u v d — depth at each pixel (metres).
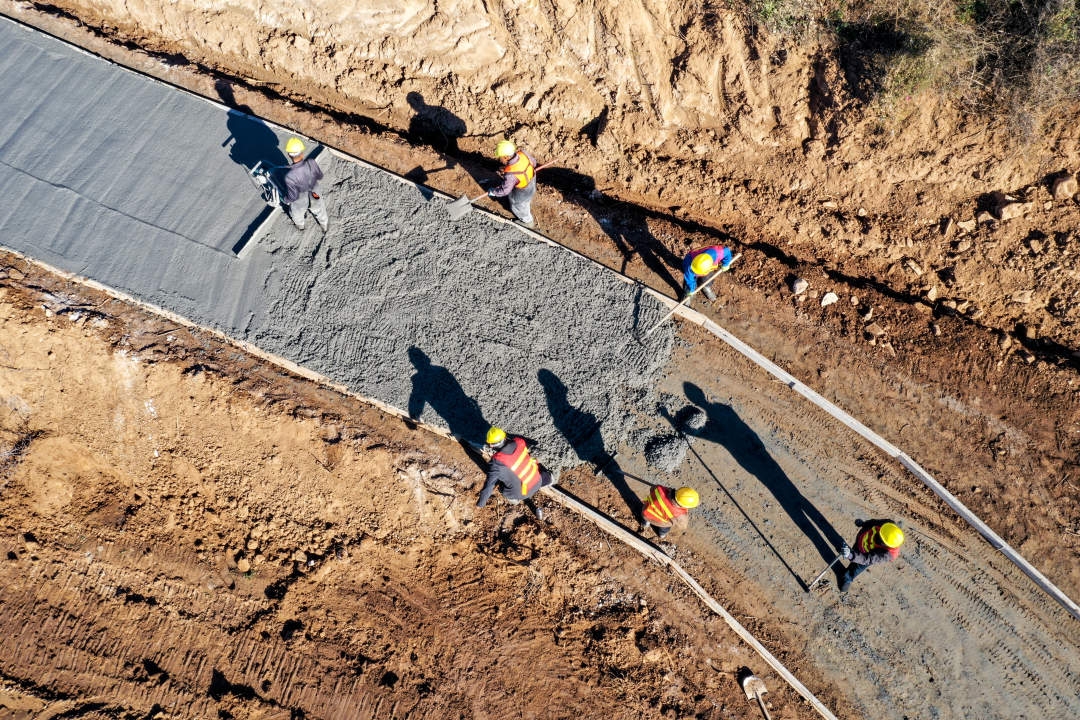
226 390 10.44
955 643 10.20
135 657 10.02
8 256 10.62
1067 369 10.98
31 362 10.38
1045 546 10.39
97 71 12.21
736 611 10.39
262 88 13.05
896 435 10.98
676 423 11.03
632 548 10.53
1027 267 11.14
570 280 11.51
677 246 11.98
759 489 10.81
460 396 10.75
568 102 12.49
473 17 12.23
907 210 11.62
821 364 11.31
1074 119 10.41
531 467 9.40
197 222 11.21
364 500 10.58
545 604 10.30
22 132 11.54
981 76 10.48
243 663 10.02
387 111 13.06
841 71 10.97
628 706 9.84
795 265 11.93
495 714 9.77
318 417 10.51
